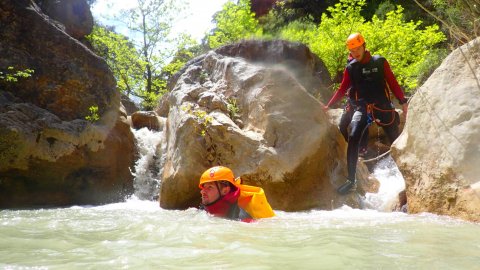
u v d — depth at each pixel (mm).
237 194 4516
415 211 4977
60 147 7914
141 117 10578
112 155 8617
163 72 18719
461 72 4922
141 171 8844
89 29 17484
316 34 13734
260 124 6840
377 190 6945
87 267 2314
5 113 7605
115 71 17984
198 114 6797
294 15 21859
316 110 6867
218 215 4578
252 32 13320
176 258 2480
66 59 8844
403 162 5227
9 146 7391
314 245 2809
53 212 5836
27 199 7703
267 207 4512
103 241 3080
